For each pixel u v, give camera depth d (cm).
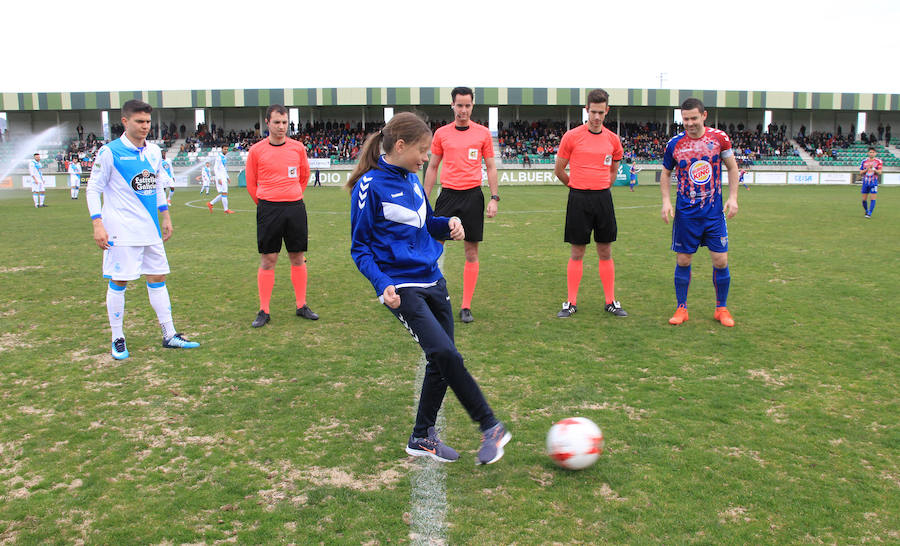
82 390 430
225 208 1897
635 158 4306
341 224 1555
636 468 316
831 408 395
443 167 629
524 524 267
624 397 414
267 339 556
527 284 806
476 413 316
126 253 491
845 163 4300
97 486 300
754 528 263
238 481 305
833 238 1227
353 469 318
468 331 582
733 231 1344
